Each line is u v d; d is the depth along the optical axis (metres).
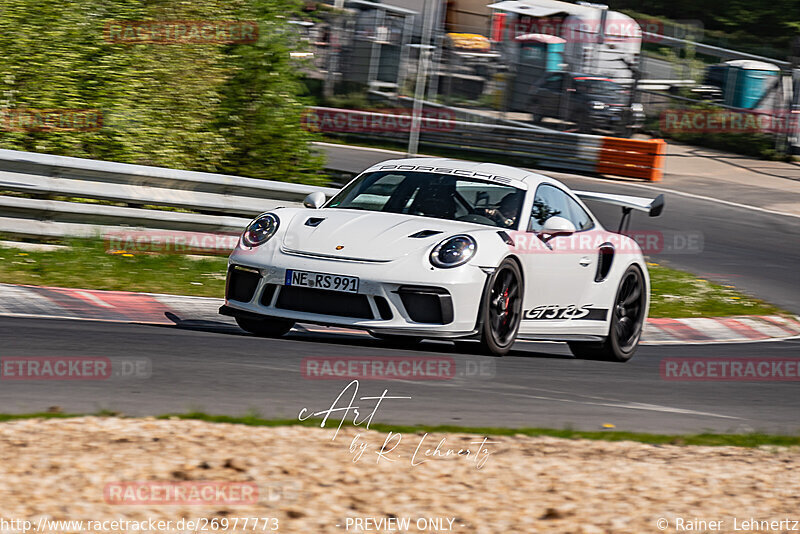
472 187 25.80
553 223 24.92
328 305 22.66
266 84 45.56
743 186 73.88
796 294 44.31
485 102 84.69
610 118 79.38
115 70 41.66
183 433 16.23
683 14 124.75
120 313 27.31
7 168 32.69
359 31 86.19
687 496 15.27
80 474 14.03
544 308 25.34
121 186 34.78
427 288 22.27
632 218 58.50
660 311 38.31
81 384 18.92
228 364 21.64
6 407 17.09
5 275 29.73
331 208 25.67
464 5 91.25
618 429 19.61
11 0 39.59
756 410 23.53
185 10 43.44
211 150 44.69
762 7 123.38
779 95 90.50
